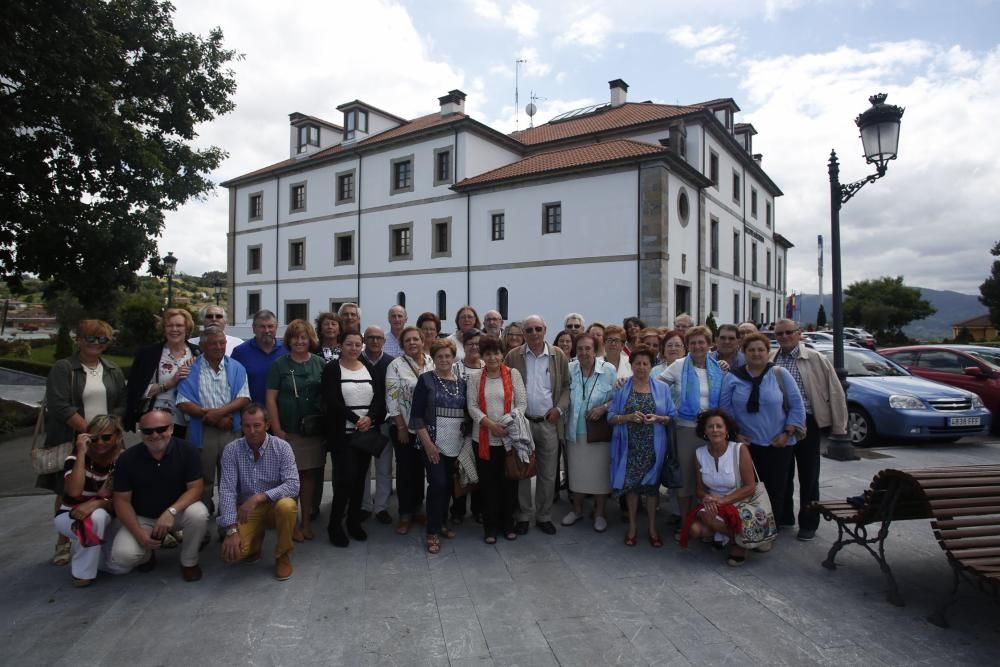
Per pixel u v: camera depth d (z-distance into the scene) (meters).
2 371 21.58
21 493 6.72
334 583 4.07
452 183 27.30
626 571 4.26
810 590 3.91
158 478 4.19
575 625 3.43
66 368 4.68
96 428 4.21
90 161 10.98
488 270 26.00
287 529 4.13
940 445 8.73
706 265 26.34
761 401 4.66
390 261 29.59
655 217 21.55
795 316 30.94
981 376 9.82
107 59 10.09
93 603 3.79
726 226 30.22
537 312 24.48
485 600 3.78
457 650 3.16
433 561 4.48
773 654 3.10
